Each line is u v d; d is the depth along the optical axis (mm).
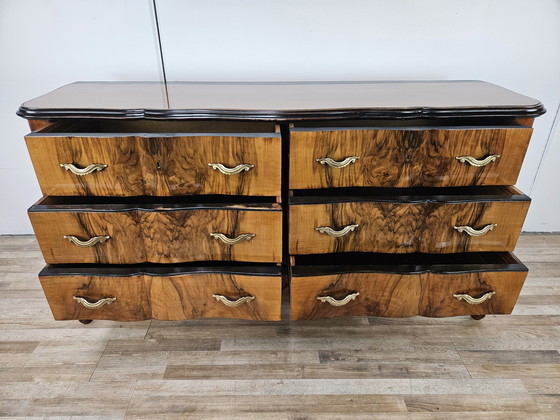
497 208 815
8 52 1081
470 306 911
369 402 828
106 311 909
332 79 1128
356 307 914
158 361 919
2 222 1358
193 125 975
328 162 760
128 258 860
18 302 1095
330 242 846
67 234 827
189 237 832
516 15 1052
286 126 893
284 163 921
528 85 1145
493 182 810
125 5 1026
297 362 917
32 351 944
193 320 1039
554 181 1289
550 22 1060
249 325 1021
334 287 875
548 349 948
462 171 795
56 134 750
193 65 1105
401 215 819
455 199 812
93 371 894
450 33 1075
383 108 789
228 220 810
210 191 797
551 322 1025
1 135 1201
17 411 809
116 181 787
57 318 917
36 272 1212
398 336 987
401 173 790
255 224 810
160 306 899
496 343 966
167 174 777
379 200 806
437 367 904
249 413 807
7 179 1276
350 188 903
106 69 1109
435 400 832
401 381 872
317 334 993
